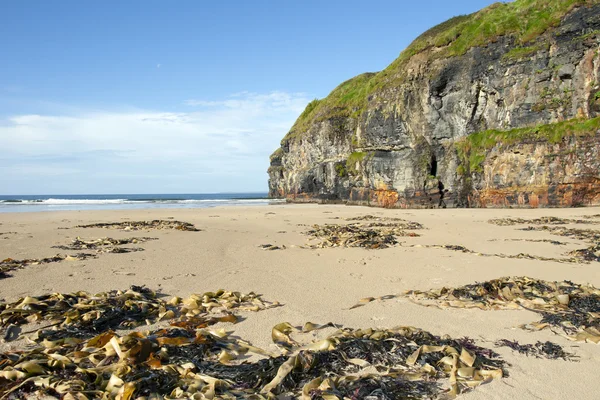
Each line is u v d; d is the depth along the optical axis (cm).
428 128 4322
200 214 3231
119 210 3844
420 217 2802
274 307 640
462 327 545
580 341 493
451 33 4325
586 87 3278
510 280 749
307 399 339
